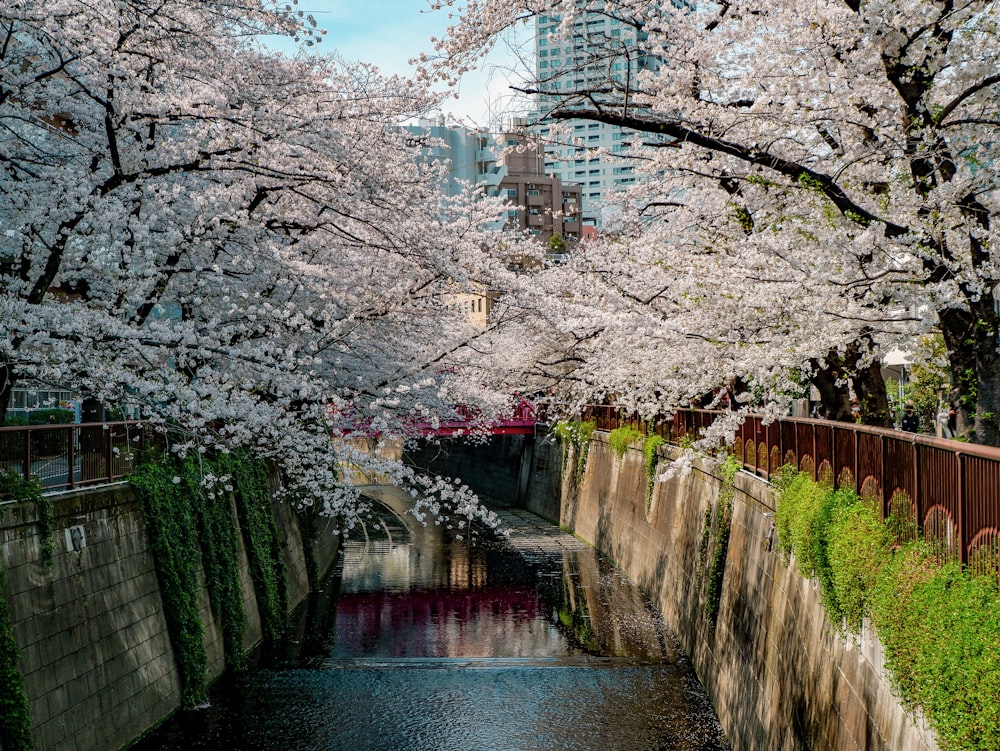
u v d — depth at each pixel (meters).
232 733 16.86
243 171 14.56
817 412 20.11
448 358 22.25
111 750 14.48
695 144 11.95
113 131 13.52
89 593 14.41
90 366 12.30
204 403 13.13
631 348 18.02
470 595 29.45
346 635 24.45
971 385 11.62
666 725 17.62
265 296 18.05
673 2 14.07
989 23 11.47
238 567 22.11
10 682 11.43
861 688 9.86
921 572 8.30
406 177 16.67
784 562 14.36
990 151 12.18
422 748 16.44
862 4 10.80
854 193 12.63
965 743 6.38
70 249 13.59
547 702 18.78
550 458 47.47
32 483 13.02
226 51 14.23
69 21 12.62
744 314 13.43
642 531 30.80
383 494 55.56
